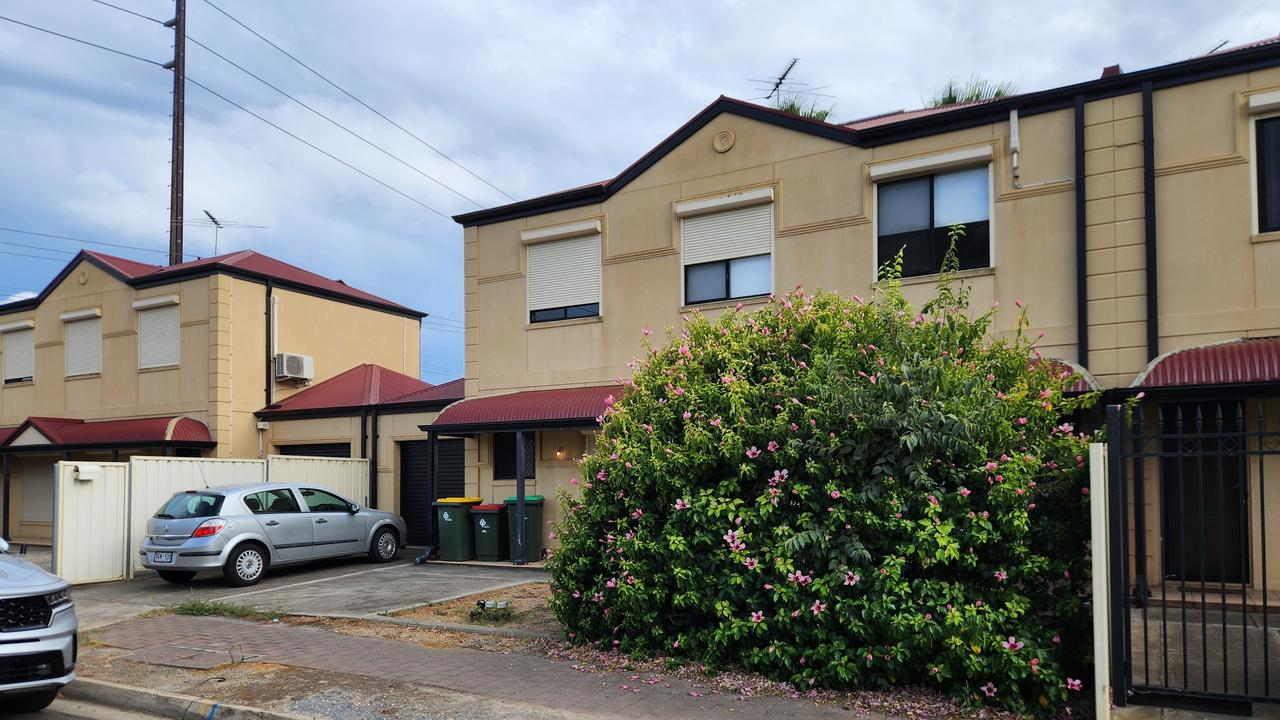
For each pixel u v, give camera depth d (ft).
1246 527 30.91
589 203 48.24
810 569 21.58
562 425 43.88
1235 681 20.30
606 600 25.12
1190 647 23.67
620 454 24.67
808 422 21.94
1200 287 32.35
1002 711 19.26
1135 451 21.18
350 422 61.05
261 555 43.16
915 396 21.06
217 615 34.40
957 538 20.51
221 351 62.90
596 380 47.11
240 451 63.82
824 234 40.81
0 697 22.43
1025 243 35.96
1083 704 19.58
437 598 36.04
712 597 22.86
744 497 23.16
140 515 47.39
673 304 44.98
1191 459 32.04
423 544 58.49
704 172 44.47
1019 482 20.15
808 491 21.56
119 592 41.50
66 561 44.16
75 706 23.48
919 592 20.15
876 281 39.29
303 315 69.67
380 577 43.27
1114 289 33.81
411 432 58.59
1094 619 18.40
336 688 22.79
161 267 75.20
